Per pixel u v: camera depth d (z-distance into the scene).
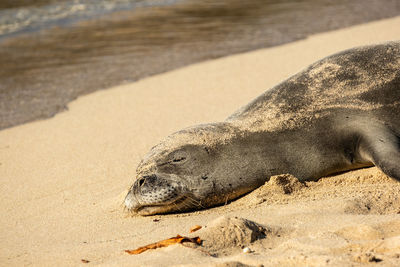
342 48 32.47
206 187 14.46
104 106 25.67
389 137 14.42
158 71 30.98
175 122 22.55
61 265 11.36
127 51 35.72
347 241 10.58
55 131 22.78
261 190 14.54
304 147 15.13
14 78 30.55
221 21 44.44
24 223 14.44
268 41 36.44
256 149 14.97
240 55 33.19
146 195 14.13
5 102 26.69
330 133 15.16
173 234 12.48
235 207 14.13
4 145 21.48
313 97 15.75
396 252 9.91
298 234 11.46
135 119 23.45
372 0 52.22
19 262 11.84
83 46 37.59
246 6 51.53
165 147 15.23
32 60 34.31
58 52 36.22
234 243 11.20
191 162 14.70
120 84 28.92
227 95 25.72
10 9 53.25
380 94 15.44
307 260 9.77
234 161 14.76
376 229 10.98
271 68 29.72
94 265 11.06
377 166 13.91
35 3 56.53
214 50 34.88
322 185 14.70
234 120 15.90
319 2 52.34
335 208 12.73
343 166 15.27
